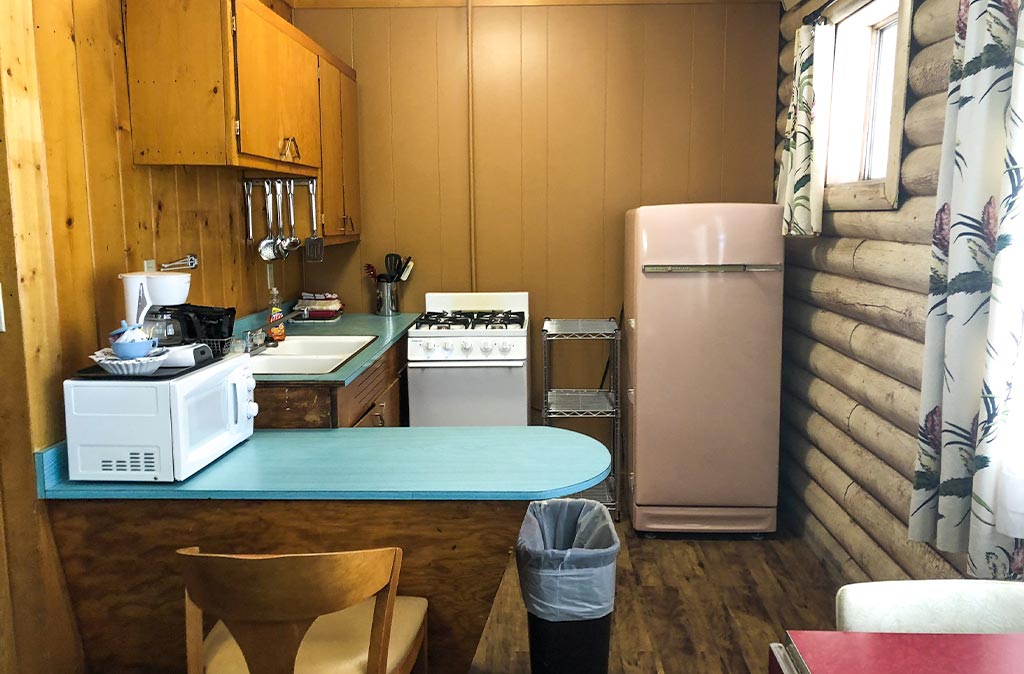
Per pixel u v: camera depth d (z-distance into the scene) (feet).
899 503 9.73
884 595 5.30
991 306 7.05
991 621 5.27
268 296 13.82
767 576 12.03
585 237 15.80
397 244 16.01
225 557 5.50
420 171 15.78
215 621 7.92
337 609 5.68
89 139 8.34
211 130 9.06
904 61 9.73
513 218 15.83
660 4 15.19
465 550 7.54
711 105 15.38
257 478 7.64
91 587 7.80
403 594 7.70
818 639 4.80
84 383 7.41
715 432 13.26
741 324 13.06
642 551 13.00
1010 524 7.07
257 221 13.23
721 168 15.52
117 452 7.48
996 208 7.34
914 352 9.46
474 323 14.61
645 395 13.26
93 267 8.41
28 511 7.50
